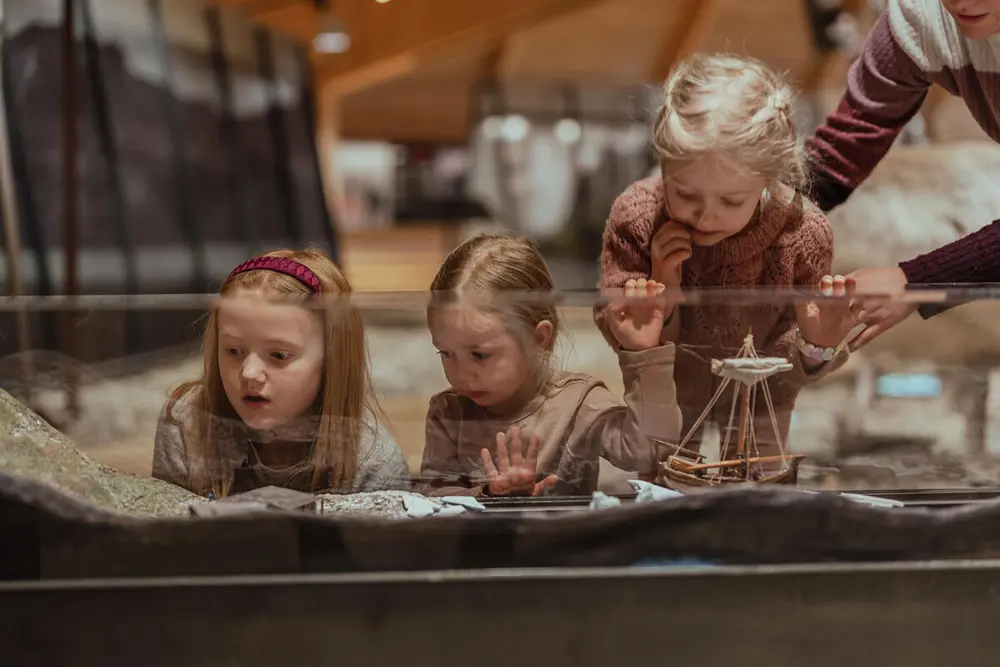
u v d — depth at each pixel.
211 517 0.73
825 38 3.05
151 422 0.84
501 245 1.12
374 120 4.00
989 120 1.21
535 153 3.87
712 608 0.73
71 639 0.71
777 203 1.11
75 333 0.81
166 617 0.71
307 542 0.73
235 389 0.85
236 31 3.31
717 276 1.13
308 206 3.57
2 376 0.81
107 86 2.56
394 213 3.99
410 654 0.72
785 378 0.88
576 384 0.91
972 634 0.74
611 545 0.75
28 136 2.28
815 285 1.10
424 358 0.87
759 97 1.07
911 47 1.22
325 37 3.69
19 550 0.72
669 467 0.88
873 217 1.53
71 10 2.21
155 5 2.85
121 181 2.55
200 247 2.88
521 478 0.88
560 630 0.73
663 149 1.07
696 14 3.59
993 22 1.04
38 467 0.78
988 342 0.85
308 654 0.72
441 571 0.74
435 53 3.85
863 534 0.75
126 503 0.80
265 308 0.84
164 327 0.83
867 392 0.88
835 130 1.31
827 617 0.73
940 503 0.84
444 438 0.88
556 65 3.89
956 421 0.87
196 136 2.96
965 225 1.52
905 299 0.85
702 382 0.89
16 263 2.04
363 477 0.87
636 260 1.16
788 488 0.78
